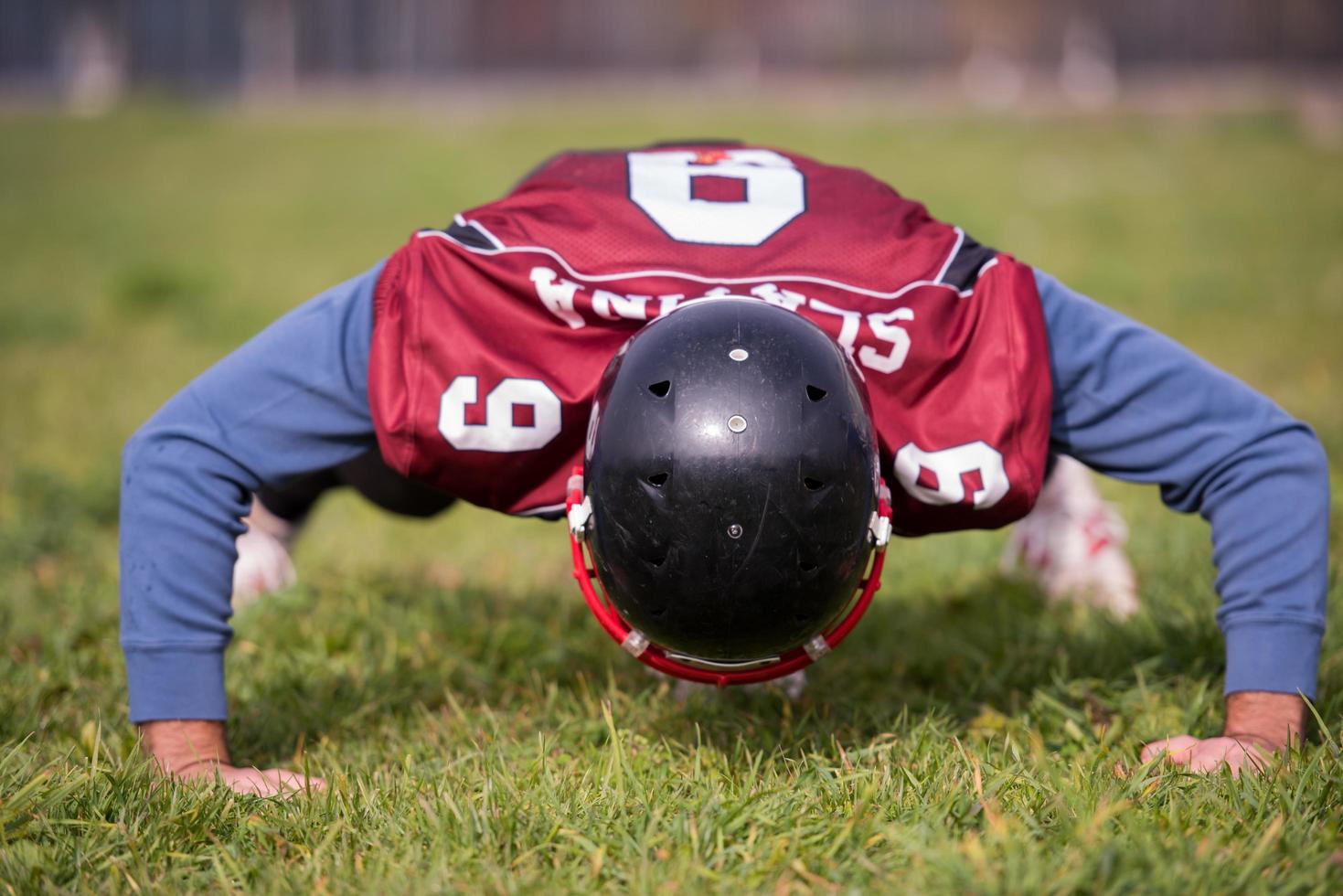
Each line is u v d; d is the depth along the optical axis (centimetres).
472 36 3819
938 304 329
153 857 311
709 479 285
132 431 845
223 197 2147
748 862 299
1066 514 530
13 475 726
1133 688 434
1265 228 1662
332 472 479
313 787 345
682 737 387
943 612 527
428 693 445
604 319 325
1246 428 348
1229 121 2616
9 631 497
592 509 304
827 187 357
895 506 337
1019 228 1658
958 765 343
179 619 347
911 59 3597
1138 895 276
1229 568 353
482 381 326
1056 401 348
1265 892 273
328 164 2467
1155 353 347
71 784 333
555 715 413
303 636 489
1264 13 3356
